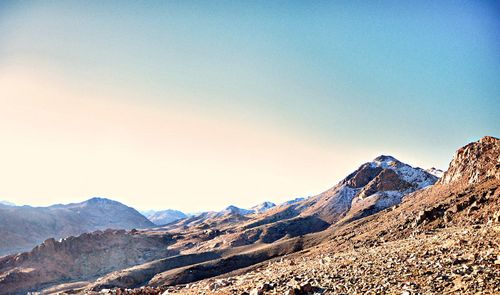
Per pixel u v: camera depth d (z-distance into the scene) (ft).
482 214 286.66
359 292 94.07
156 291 185.68
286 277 123.85
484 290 80.38
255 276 152.35
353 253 175.73
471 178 536.83
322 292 99.96
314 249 542.98
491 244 114.21
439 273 95.61
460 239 128.47
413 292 85.56
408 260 116.26
